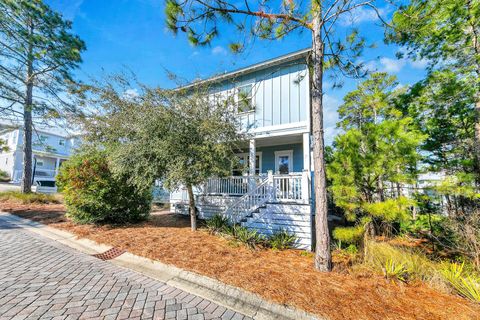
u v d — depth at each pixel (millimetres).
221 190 9273
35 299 2992
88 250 5250
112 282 3617
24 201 10836
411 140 4918
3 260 4270
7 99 11469
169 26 4176
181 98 6945
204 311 2928
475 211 5070
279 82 9680
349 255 4992
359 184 5387
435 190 6055
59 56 11852
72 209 7168
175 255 4730
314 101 4410
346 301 3115
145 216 8445
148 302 3076
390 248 4730
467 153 7227
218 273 3930
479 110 7180
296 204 6863
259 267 4273
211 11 4148
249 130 9789
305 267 4355
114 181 7320
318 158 4297
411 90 8672
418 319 2768
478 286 3355
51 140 25953
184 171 5770
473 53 7336
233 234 6234
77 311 2770
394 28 4488
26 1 10586
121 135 6781
